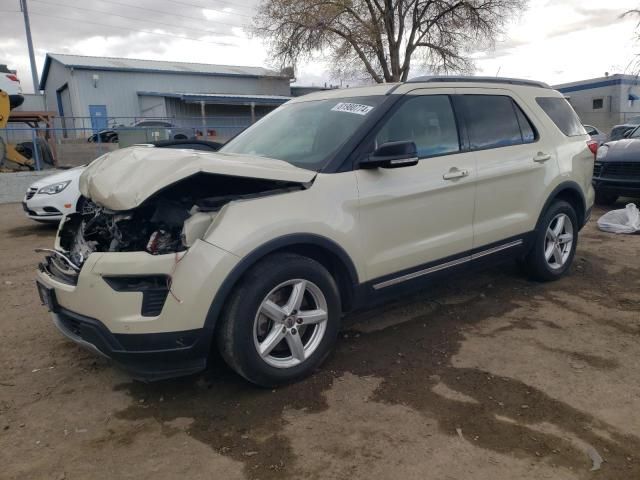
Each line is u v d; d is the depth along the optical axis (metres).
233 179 3.26
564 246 5.34
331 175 3.46
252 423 3.02
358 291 3.61
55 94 39.94
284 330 3.28
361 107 3.91
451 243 4.11
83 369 3.71
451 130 4.21
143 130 15.80
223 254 2.96
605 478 2.53
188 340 2.97
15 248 7.70
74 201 8.52
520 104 4.86
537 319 4.39
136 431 2.98
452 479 2.54
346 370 3.59
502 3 26.84
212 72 37.97
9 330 4.41
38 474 2.64
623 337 4.02
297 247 3.34
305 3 26.36
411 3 27.14
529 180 4.74
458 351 3.84
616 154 8.37
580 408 3.09
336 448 2.78
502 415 3.04
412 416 3.04
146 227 3.22
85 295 2.99
